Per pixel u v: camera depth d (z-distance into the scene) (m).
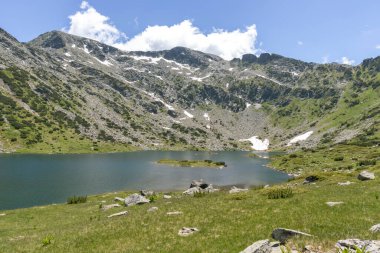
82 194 93.81
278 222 26.14
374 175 55.16
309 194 38.62
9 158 183.12
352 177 60.50
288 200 35.03
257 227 25.30
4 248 28.67
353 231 21.36
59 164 165.38
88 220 43.31
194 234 25.59
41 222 47.22
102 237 27.59
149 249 23.03
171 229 27.72
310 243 18.34
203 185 73.94
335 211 27.84
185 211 34.62
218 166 188.88
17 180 112.19
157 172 154.12
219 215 30.97
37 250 26.16
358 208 28.19
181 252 21.72
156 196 58.59
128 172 149.50
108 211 50.72
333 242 18.22
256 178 141.00
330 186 46.31
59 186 105.38
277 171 168.38
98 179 124.69
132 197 55.22
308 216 26.97
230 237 23.64
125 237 26.77
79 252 24.17
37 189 98.38
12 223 46.94
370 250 15.44
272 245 18.55
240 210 32.41
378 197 32.12
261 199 37.94
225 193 53.28
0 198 84.38
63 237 29.36
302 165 171.50
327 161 170.00
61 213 54.38
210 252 21.05
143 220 32.22
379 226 21.27
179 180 130.38
